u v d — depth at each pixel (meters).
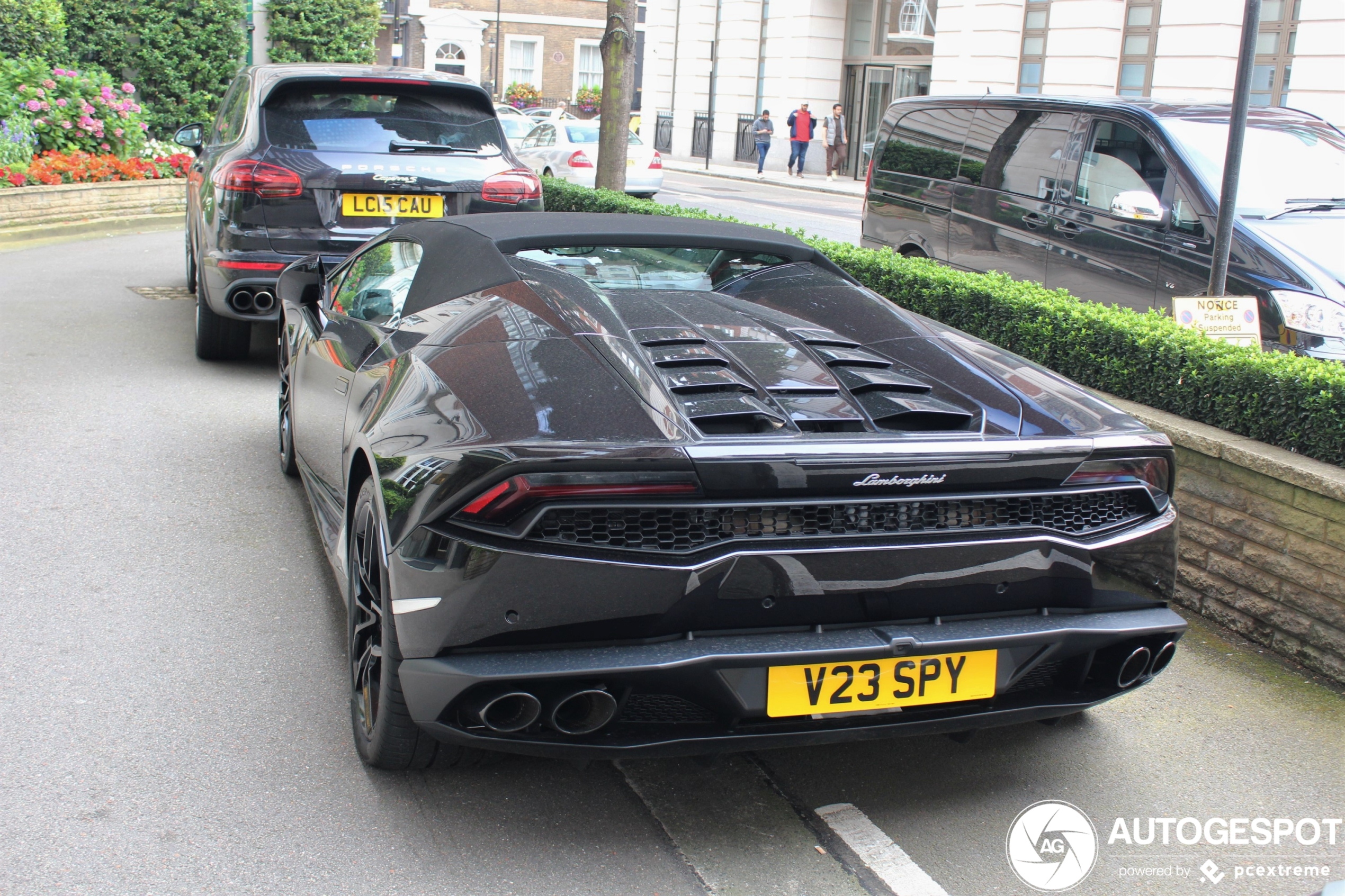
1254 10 5.02
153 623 3.62
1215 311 5.01
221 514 4.60
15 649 3.40
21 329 7.65
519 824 2.70
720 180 29.91
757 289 3.54
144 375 6.70
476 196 6.55
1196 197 6.50
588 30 53.56
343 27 23.78
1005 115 8.20
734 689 2.40
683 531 2.37
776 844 2.67
